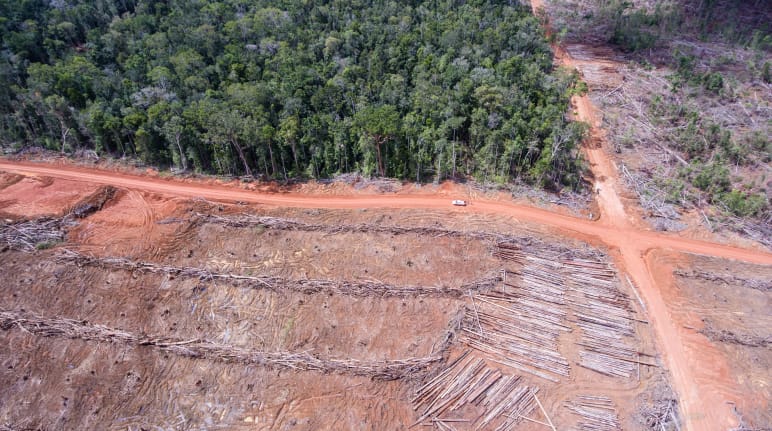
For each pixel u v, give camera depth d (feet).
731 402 144.46
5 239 189.78
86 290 173.06
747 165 239.71
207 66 282.97
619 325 163.73
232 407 141.59
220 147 226.99
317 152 230.07
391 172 232.32
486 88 242.99
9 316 162.40
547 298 171.42
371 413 139.44
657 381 149.07
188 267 180.24
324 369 148.97
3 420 139.33
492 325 162.20
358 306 167.12
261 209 213.05
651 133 264.72
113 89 261.65
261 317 164.96
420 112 249.34
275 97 250.98
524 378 148.25
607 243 196.85
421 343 156.66
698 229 203.31
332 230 197.26
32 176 229.86
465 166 237.25
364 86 263.08
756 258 190.39
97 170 236.63
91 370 149.59
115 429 136.77
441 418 138.51
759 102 282.15
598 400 143.23
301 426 136.98
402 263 183.11
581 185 227.40
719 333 161.58
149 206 213.05
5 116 248.11
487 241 191.83
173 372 149.59
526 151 231.91
